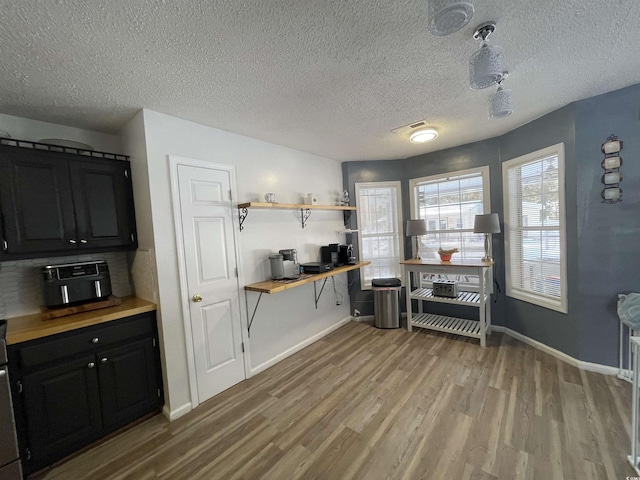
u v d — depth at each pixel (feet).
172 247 7.02
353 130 8.82
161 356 7.03
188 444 5.96
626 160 7.16
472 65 4.39
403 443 5.62
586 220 7.77
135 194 7.34
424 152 12.21
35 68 4.73
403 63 5.30
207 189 7.79
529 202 9.58
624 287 7.36
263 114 7.25
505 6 4.00
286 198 10.28
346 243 13.15
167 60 4.77
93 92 5.67
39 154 6.01
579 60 5.59
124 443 6.07
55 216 6.21
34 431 5.28
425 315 12.50
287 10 3.80
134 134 7.04
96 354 6.05
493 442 5.49
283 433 6.12
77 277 6.57
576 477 4.65
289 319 10.09
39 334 5.28
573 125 7.77
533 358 8.77
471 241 11.53
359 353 9.82
